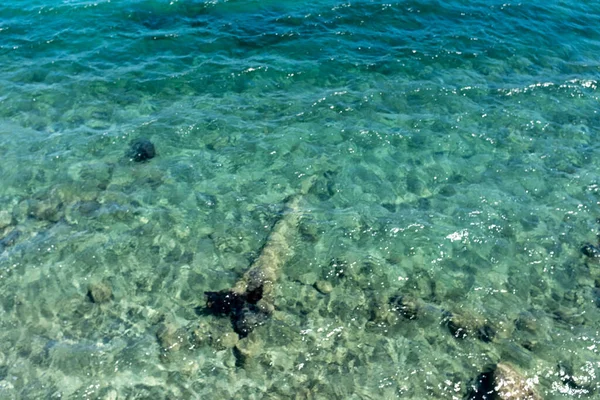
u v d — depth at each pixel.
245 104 20.86
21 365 12.46
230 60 23.03
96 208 16.41
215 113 20.36
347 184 17.55
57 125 19.53
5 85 21.19
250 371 12.59
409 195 17.20
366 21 25.34
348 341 13.27
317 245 15.56
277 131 19.56
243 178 17.72
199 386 12.27
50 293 14.05
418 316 13.78
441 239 15.79
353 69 22.59
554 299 14.30
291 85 21.83
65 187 17.00
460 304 14.12
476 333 13.42
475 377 12.52
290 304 14.04
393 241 15.72
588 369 12.68
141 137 19.06
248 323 13.45
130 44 23.78
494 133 19.55
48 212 16.19
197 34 24.47
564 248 15.63
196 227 16.03
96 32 24.42
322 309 13.95
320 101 20.94
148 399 11.98
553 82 21.95
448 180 17.75
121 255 15.10
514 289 14.53
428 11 26.03
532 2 27.05
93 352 12.77
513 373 12.27
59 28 24.59
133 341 13.05
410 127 19.75
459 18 25.66
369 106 20.67
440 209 16.72
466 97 21.16
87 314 13.61
